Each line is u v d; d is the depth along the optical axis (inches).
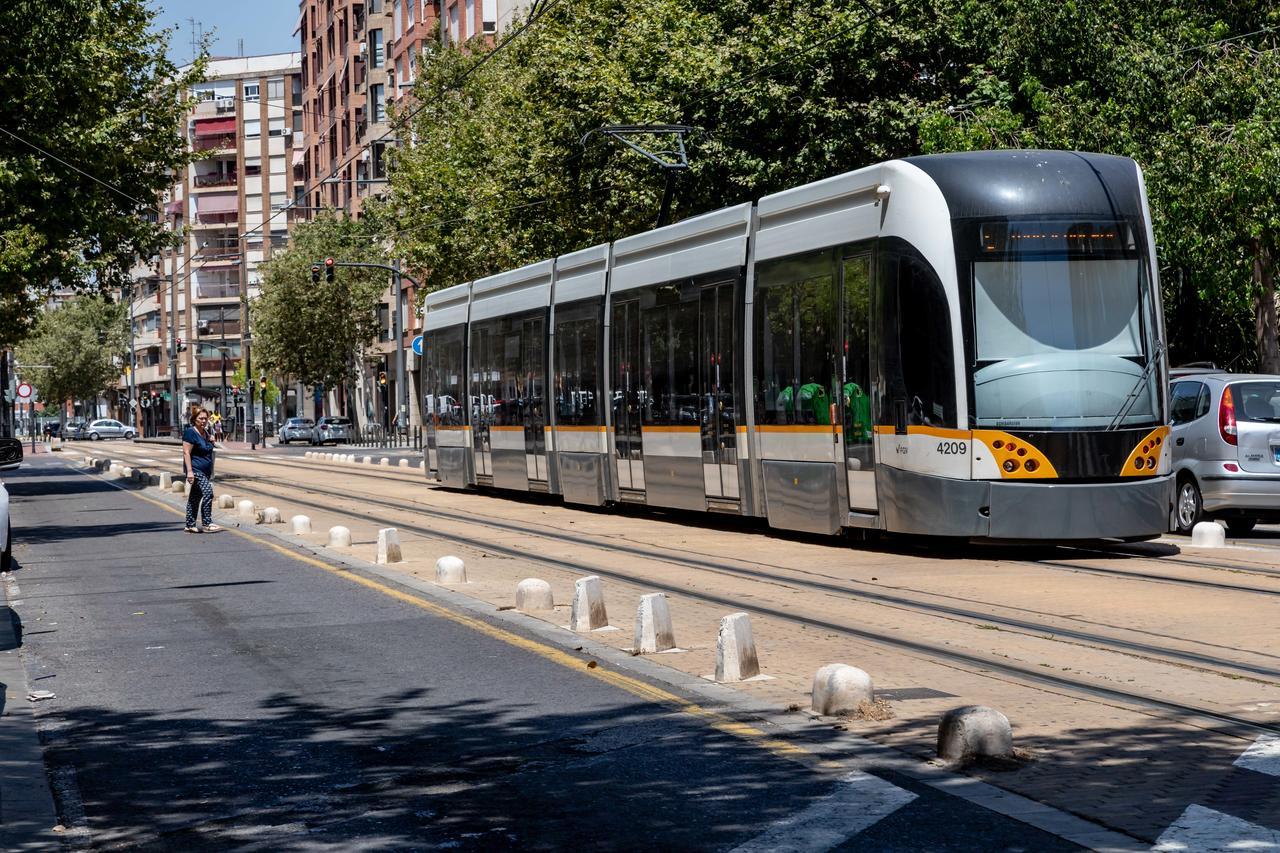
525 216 1569.9
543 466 1023.6
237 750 298.7
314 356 3004.4
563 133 1427.2
